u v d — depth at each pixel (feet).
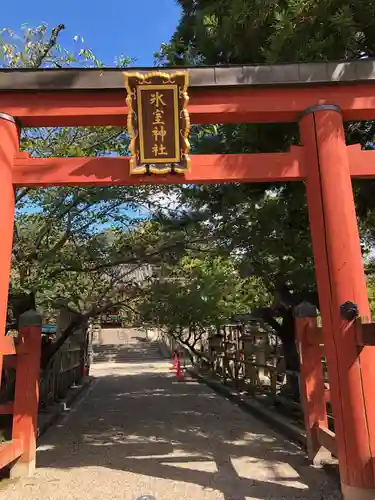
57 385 34.71
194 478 16.34
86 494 14.76
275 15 18.63
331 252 14.52
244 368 38.88
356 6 18.43
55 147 24.07
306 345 18.70
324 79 15.87
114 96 16.24
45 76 15.83
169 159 15.62
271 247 23.68
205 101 16.20
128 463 18.44
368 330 12.78
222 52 23.54
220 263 39.14
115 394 42.39
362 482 12.83
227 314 42.83
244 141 22.85
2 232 15.11
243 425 26.45
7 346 14.99
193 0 26.32
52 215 26.63
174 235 29.12
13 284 23.22
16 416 17.19
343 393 13.53
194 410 32.07
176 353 73.46
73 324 29.50
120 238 30.58
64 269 26.66
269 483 15.65
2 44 22.62
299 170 15.78
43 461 18.86
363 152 15.57
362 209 22.82
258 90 16.24
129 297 35.60
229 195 24.26
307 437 18.37
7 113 15.92
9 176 15.61
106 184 16.15
